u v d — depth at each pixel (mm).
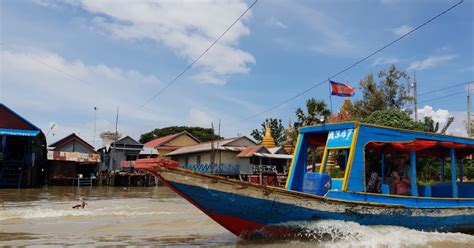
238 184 7113
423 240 8234
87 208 16719
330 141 9281
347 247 7539
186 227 10781
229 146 44250
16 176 34156
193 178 7004
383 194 8742
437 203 9523
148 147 54312
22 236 9242
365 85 32125
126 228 10594
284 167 42562
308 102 30734
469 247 7867
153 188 40125
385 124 20188
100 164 46969
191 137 54531
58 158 40938
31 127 34781
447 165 22125
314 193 8633
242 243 8023
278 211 7539
